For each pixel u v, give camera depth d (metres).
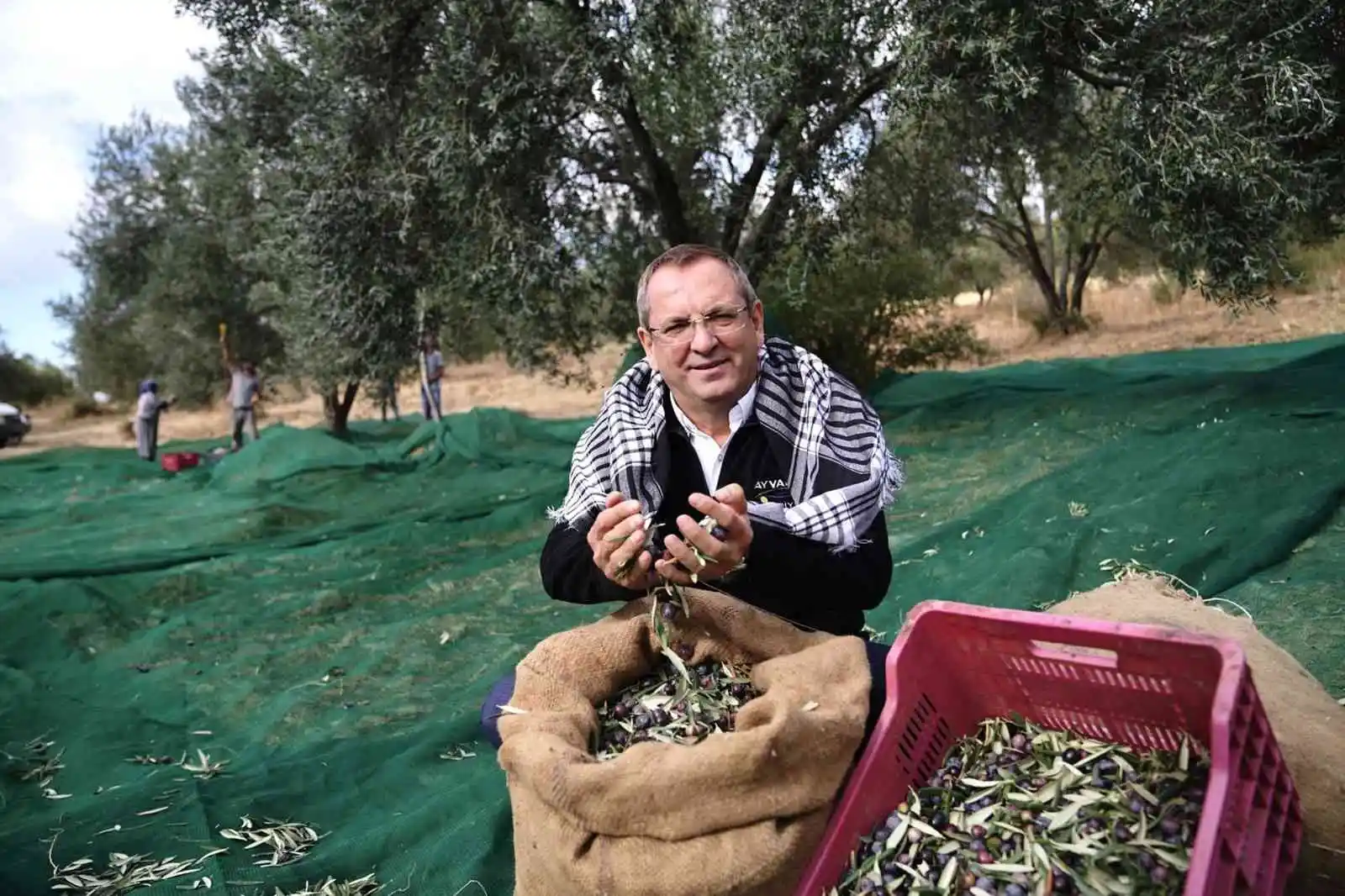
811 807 1.96
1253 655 2.62
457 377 36.59
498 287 9.96
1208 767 1.84
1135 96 8.30
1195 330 19.53
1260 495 5.54
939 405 11.42
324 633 6.45
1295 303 19.64
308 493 11.61
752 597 2.48
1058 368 13.84
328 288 10.21
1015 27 8.05
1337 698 3.56
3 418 25.00
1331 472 5.71
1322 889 2.20
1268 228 8.55
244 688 5.63
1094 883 1.75
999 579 5.07
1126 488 6.23
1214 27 8.18
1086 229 22.14
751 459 2.56
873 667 2.47
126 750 4.80
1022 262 25.08
